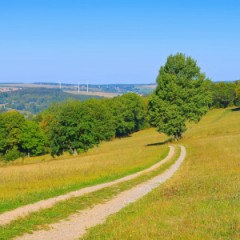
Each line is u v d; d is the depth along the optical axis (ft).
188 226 43.06
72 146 268.62
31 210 55.26
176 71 244.22
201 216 47.73
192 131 318.65
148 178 94.02
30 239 40.75
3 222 47.75
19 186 84.64
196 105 239.91
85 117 264.72
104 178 93.81
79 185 81.87
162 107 236.84
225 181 78.23
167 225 43.68
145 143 302.25
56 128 266.98
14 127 306.76
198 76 243.60
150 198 65.77
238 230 40.83
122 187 79.87
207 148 174.40
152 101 241.96
